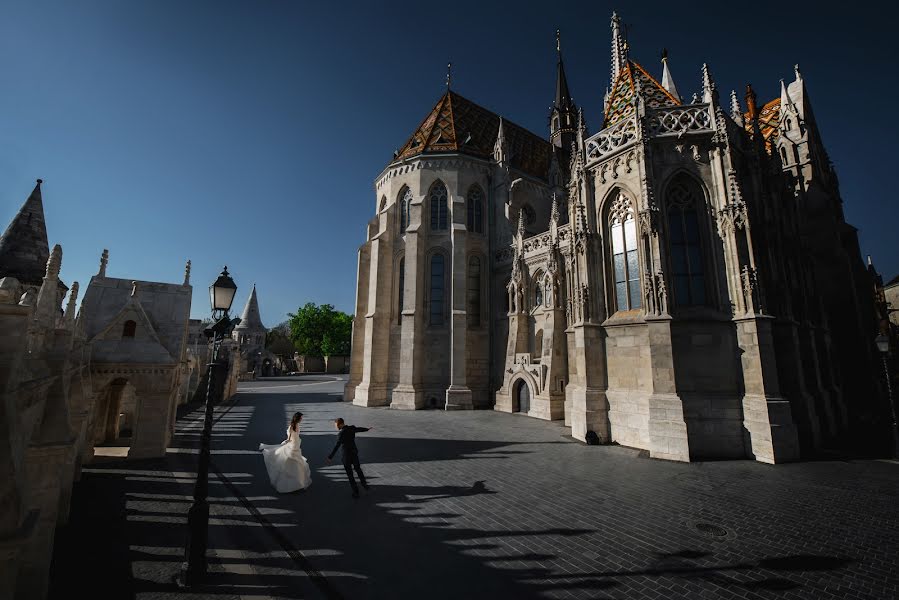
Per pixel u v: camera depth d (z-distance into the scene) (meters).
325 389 50.78
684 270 16.42
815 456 14.66
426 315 33.34
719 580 6.61
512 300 31.02
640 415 16.34
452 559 7.32
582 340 18.09
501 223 35.22
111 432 18.62
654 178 16.86
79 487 11.52
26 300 6.19
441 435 19.72
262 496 10.85
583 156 19.33
